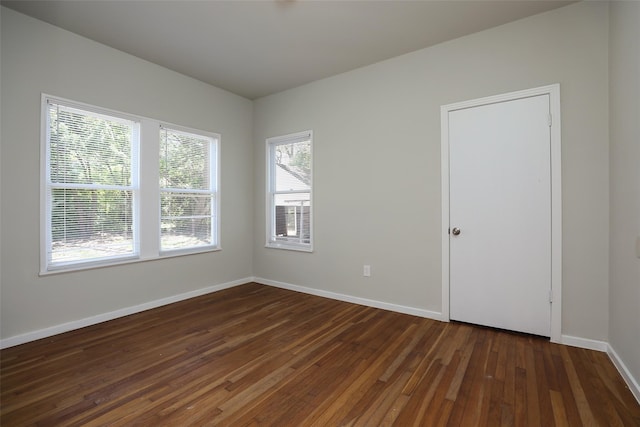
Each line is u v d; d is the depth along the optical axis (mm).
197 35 2830
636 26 1770
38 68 2582
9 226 2451
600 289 2289
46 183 2641
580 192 2350
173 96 3557
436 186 2980
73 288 2791
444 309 2938
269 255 4375
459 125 2850
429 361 2174
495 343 2445
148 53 3158
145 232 3318
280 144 4309
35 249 2574
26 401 1730
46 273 2619
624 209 1956
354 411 1652
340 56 3211
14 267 2473
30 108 2543
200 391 1833
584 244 2342
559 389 1826
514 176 2607
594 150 2297
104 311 2990
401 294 3205
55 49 2672
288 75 3674
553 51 2445
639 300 1730
